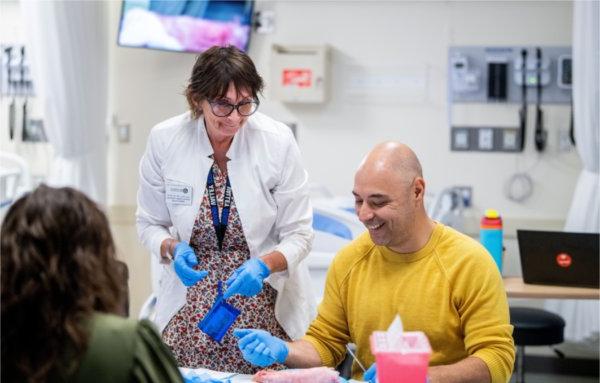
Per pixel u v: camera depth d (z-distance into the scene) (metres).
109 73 4.54
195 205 2.15
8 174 3.50
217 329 2.03
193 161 2.15
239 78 2.00
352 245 1.95
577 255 3.11
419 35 4.32
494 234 3.23
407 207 1.77
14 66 4.53
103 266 1.19
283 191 2.20
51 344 1.13
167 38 4.29
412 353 1.36
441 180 4.37
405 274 1.83
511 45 4.27
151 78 4.52
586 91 3.69
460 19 4.29
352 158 4.41
